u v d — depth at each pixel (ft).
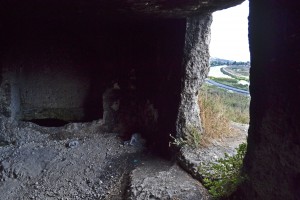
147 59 14.25
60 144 14.38
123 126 15.52
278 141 5.90
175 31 11.85
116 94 15.46
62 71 16.19
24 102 16.14
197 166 10.52
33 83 16.03
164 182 10.15
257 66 6.32
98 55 15.84
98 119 15.56
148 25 13.50
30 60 15.74
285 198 5.89
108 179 11.75
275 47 5.73
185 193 9.37
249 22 6.47
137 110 15.35
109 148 14.02
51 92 16.31
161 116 13.28
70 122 16.29
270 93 5.95
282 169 5.89
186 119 12.05
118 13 10.20
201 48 11.51
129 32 14.66
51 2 8.71
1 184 11.54
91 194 11.08
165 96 12.91
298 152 5.46
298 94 5.33
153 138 14.05
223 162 8.73
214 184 8.84
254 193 6.79
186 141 11.82
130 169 11.97
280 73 5.66
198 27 11.24
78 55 16.08
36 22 13.17
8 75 14.35
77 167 12.55
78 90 16.49
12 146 14.07
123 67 15.28
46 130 14.90
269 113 6.03
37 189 11.35
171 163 11.90
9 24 13.25
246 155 7.02
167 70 12.67
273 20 5.71
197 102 12.45
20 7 9.46
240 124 15.37
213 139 12.56
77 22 13.02
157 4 8.61
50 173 12.16
